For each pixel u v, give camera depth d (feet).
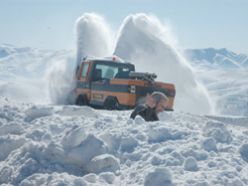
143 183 16.78
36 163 19.84
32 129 25.20
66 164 19.95
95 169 19.17
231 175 17.33
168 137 21.49
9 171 19.83
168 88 52.95
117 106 51.83
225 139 21.53
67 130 22.58
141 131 22.22
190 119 31.91
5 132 24.98
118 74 56.18
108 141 21.20
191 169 18.04
